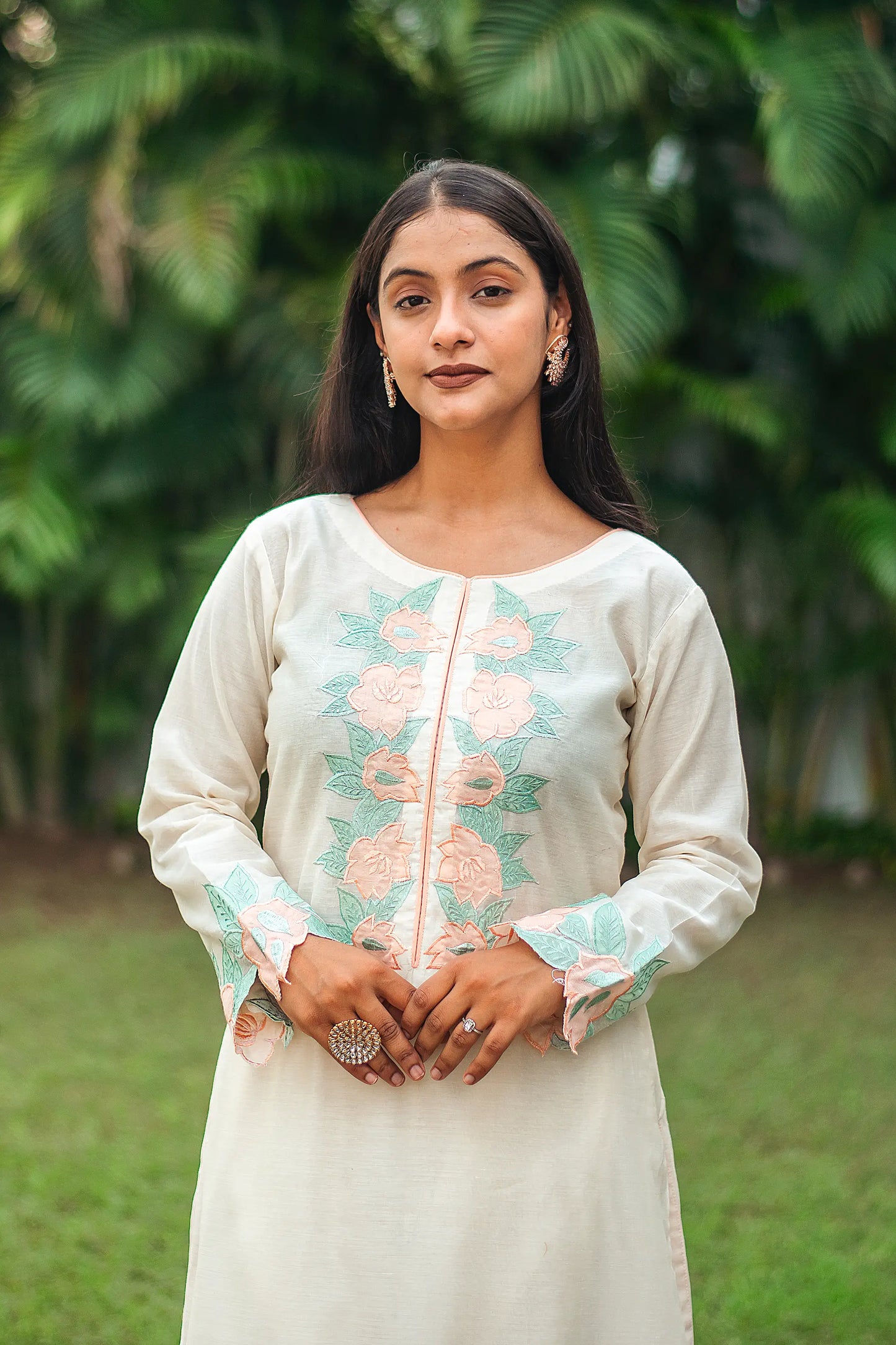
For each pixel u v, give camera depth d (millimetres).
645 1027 1476
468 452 1499
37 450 5488
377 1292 1335
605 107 4656
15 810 6309
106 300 4902
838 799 6043
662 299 4500
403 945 1374
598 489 1586
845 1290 2482
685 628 1477
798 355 5492
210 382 5539
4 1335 2318
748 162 5438
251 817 1547
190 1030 3855
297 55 5117
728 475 5676
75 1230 2691
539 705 1396
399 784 1391
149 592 5355
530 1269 1339
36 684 6242
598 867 1437
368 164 5156
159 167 5043
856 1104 3342
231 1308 1362
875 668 5504
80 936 4797
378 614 1457
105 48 4973
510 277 1427
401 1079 1358
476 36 4613
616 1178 1381
